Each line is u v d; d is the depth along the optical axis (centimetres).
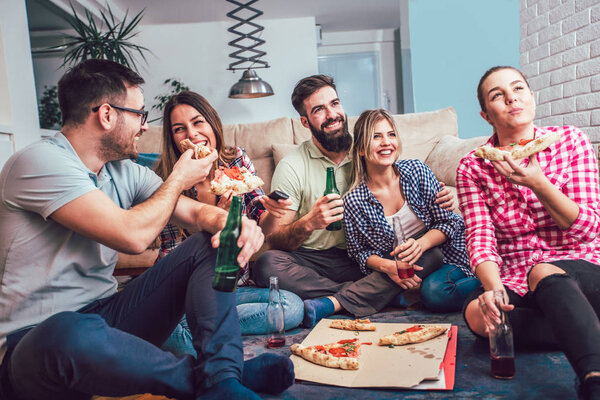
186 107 187
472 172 164
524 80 153
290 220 221
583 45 289
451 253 214
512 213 159
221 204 168
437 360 139
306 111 216
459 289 198
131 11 611
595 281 134
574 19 296
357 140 209
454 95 458
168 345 169
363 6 667
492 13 441
